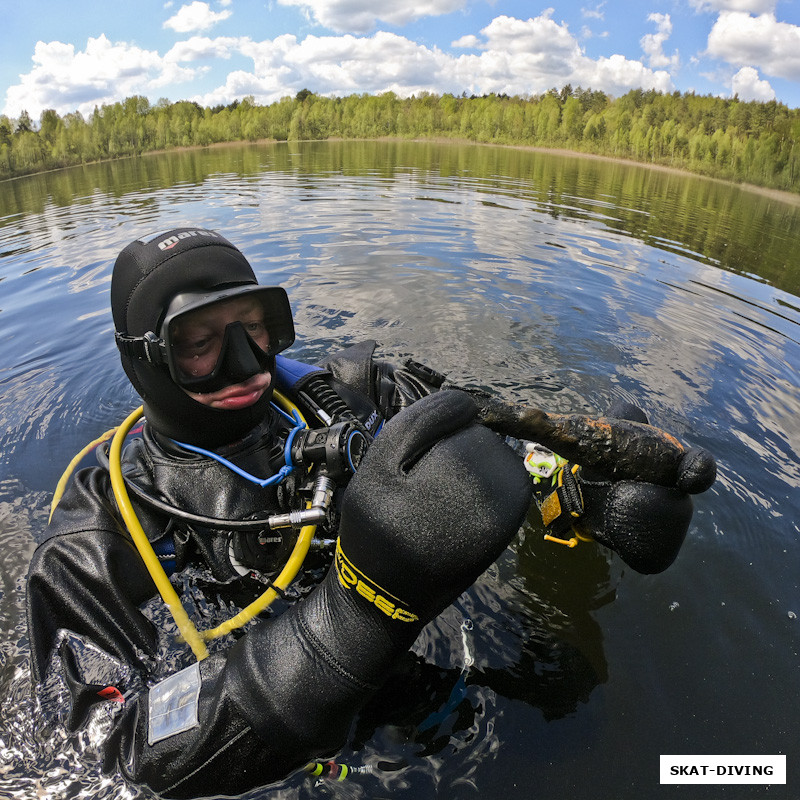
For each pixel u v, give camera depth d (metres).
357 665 1.01
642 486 1.36
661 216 7.69
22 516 2.05
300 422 1.55
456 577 0.93
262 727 1.00
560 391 2.98
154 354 1.29
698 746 1.29
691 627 1.62
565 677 1.44
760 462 2.41
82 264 5.24
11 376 3.26
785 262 5.68
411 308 4.09
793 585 1.79
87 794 1.09
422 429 0.99
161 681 1.17
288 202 7.97
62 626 1.23
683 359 3.40
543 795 1.18
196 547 1.42
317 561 1.53
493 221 6.93
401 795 1.18
